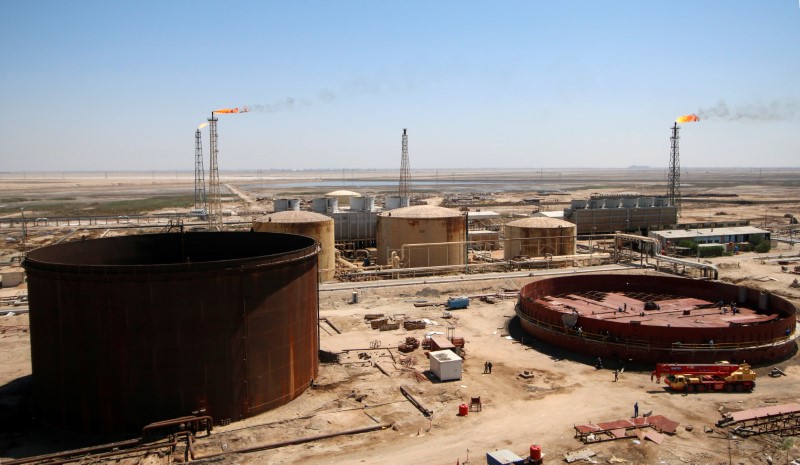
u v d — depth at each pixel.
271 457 31.61
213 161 129.25
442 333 55.72
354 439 33.78
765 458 30.97
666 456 31.34
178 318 34.06
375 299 69.12
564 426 35.34
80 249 42.31
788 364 46.00
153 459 31.25
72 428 35.00
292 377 39.25
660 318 53.94
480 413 37.28
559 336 50.81
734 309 56.19
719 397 39.69
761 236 112.38
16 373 44.53
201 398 34.84
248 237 48.03
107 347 33.88
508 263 83.94
